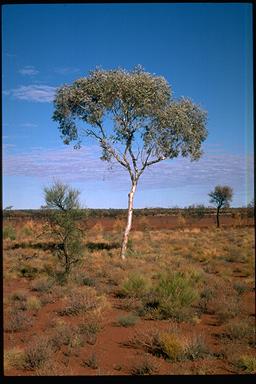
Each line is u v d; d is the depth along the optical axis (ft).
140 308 43.01
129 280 50.55
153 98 86.89
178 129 87.35
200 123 92.79
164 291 43.80
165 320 40.16
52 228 65.31
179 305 41.78
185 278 49.39
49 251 91.30
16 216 258.57
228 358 29.22
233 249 93.97
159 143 88.02
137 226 198.70
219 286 54.13
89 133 89.97
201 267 72.95
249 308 44.04
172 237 138.00
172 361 29.30
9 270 69.46
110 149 87.81
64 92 90.17
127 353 30.94
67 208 64.80
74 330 35.01
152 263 76.54
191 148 89.97
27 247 101.86
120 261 77.20
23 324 37.27
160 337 31.71
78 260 65.67
